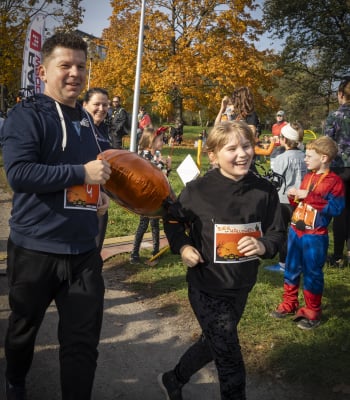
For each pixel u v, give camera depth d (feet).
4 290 14.62
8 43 76.95
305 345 11.51
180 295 14.62
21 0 80.12
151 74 84.74
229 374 7.47
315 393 9.68
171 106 87.86
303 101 107.45
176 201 8.35
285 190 15.71
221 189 7.97
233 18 85.20
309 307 12.53
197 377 10.36
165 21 88.99
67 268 7.58
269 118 159.74
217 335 7.63
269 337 11.91
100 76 89.97
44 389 9.53
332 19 99.25
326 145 12.59
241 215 7.89
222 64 80.18
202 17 87.92
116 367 10.64
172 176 40.50
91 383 7.28
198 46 83.41
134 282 15.80
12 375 8.20
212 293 7.86
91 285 7.70
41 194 7.36
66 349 7.29
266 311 13.44
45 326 12.44
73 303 7.53
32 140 7.15
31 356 8.20
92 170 7.26
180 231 8.30
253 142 8.00
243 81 82.38
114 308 13.85
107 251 18.85
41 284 7.54
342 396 9.54
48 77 7.75
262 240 7.91
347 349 11.32
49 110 7.55
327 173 12.73
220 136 7.83
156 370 10.58
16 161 7.00
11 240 7.70
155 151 17.88
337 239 18.29
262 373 10.37
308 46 101.76
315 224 12.35
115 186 8.39
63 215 7.47
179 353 11.38
